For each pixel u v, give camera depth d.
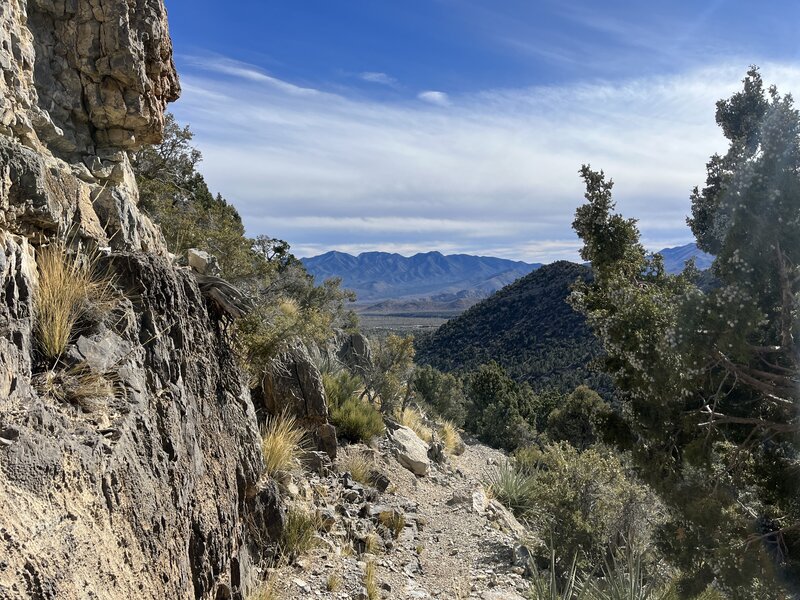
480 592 6.83
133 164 10.00
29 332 3.08
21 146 3.41
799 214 3.81
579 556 8.21
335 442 9.28
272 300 9.77
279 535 5.95
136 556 2.91
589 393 23.89
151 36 5.17
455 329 100.12
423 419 19.17
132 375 3.49
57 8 4.64
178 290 4.36
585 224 5.48
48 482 2.39
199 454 4.12
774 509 4.86
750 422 4.32
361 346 18.34
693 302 4.00
